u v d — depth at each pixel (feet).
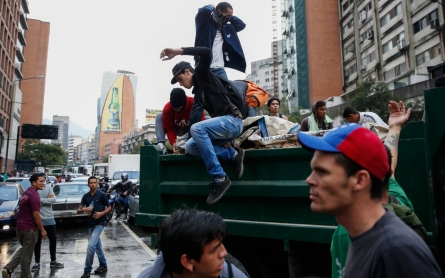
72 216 38.19
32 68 285.84
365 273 4.06
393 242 3.92
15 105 188.34
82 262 24.23
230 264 5.64
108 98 596.29
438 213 7.29
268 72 383.65
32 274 21.48
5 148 169.68
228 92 11.16
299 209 9.13
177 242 4.85
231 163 10.48
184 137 12.53
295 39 188.44
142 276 5.49
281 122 11.03
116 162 85.10
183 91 13.20
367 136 4.42
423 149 7.67
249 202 10.10
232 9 13.44
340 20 173.68
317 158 4.58
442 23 100.17
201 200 10.99
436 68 15.56
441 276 3.82
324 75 177.99
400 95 95.40
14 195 36.70
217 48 13.10
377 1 134.72
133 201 40.01
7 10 162.40
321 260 9.43
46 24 296.71
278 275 10.85
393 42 124.77
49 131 133.08
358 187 4.32
